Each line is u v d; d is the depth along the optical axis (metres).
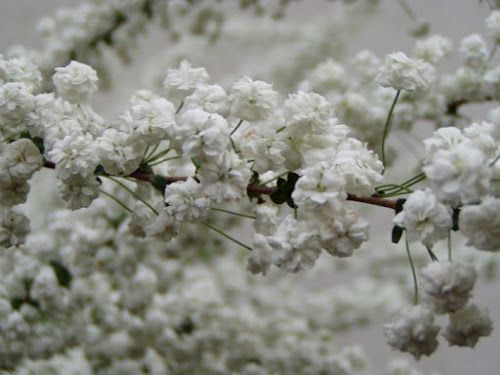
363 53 0.35
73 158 0.24
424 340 0.22
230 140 0.23
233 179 0.23
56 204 0.41
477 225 0.21
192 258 0.38
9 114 0.24
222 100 0.24
